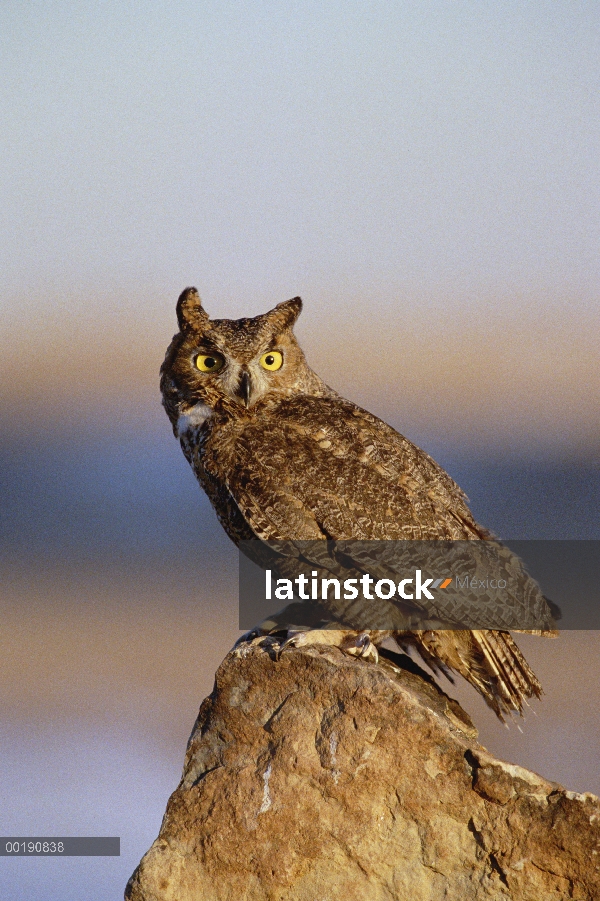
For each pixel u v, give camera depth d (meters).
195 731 11.25
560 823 9.77
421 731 10.28
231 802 10.70
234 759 10.90
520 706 12.25
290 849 10.48
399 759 10.30
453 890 10.09
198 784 10.91
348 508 12.38
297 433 13.01
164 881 10.73
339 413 13.34
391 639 12.81
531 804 9.88
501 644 12.16
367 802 10.34
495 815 9.99
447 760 10.20
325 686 10.63
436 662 12.65
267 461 12.80
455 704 11.94
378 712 10.39
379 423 13.34
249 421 13.37
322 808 10.45
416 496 12.48
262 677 10.92
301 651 10.83
